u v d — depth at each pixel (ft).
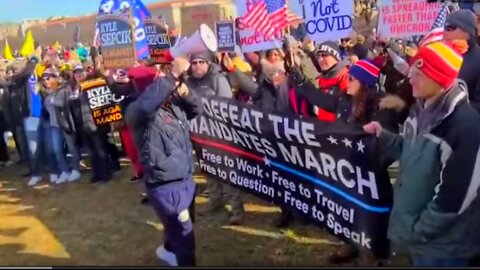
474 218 8.61
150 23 22.75
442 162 8.39
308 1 19.56
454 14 12.57
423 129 8.77
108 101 24.61
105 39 18.37
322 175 12.70
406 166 9.08
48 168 27.02
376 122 11.23
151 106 12.46
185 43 12.79
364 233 11.76
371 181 11.35
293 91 14.78
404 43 24.00
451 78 8.29
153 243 17.60
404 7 19.26
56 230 19.51
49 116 25.89
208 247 16.55
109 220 20.21
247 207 19.86
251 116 14.55
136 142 13.26
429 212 8.64
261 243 16.58
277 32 19.31
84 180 26.35
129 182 25.25
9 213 21.99
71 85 25.53
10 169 30.22
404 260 13.08
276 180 14.35
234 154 15.62
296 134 13.15
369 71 12.59
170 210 13.19
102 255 16.92
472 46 12.60
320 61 15.92
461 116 8.25
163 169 13.01
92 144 25.30
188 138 13.85
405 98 11.78
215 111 15.78
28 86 25.95
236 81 19.62
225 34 27.45
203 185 22.98
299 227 17.54
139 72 13.32
